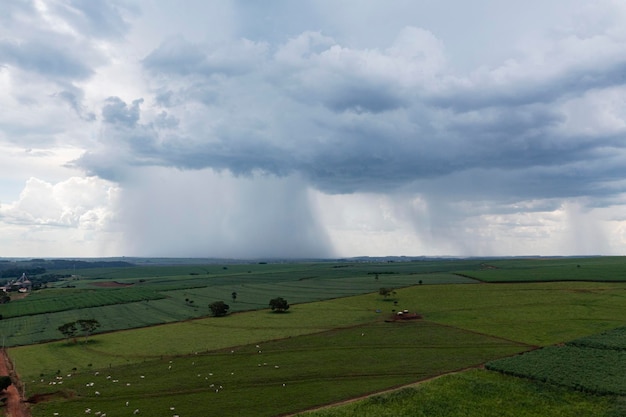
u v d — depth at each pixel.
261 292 191.12
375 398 63.72
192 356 92.69
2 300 181.75
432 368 78.00
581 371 71.81
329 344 97.94
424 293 162.25
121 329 125.69
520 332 101.75
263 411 60.91
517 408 61.56
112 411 62.41
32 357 96.44
